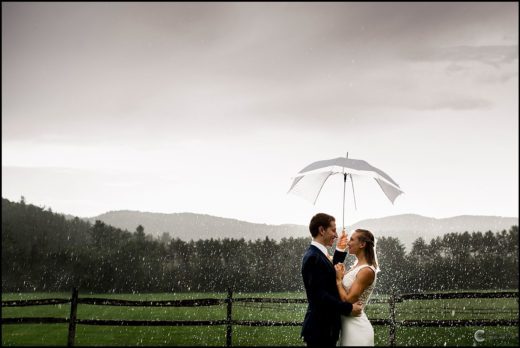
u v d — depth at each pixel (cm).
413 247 6850
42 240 7662
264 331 1285
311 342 415
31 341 1055
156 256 6975
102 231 8519
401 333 1218
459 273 6450
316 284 412
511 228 6956
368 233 440
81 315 2183
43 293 5862
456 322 712
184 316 2164
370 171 512
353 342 414
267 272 7069
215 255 7125
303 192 591
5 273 6231
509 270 6675
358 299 421
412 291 6206
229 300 788
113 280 6341
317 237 434
